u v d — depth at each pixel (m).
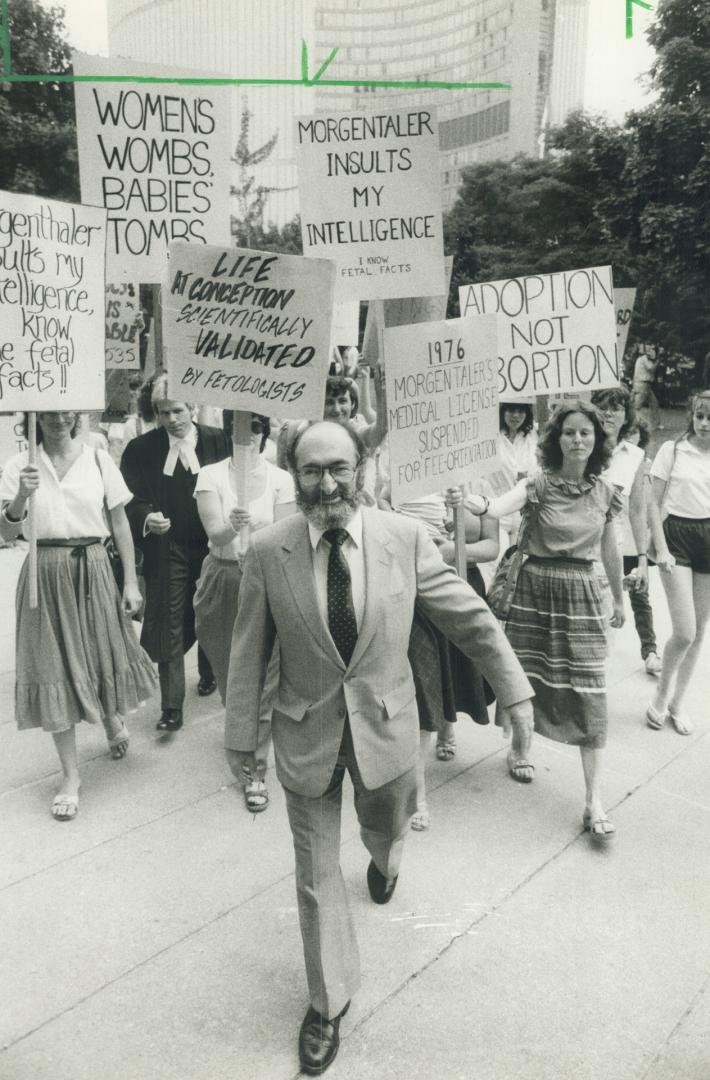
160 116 3.88
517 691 2.26
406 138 3.64
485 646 2.28
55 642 3.31
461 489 3.41
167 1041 2.27
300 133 3.67
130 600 3.63
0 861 3.05
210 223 4.00
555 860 3.09
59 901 2.84
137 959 2.57
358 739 2.21
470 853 3.13
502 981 2.49
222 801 3.49
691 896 2.89
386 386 3.30
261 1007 2.39
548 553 3.27
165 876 2.98
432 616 2.31
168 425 4.05
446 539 3.72
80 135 3.84
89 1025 2.32
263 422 3.58
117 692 3.55
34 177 14.73
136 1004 2.40
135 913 2.78
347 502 2.11
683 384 12.27
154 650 4.01
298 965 2.56
